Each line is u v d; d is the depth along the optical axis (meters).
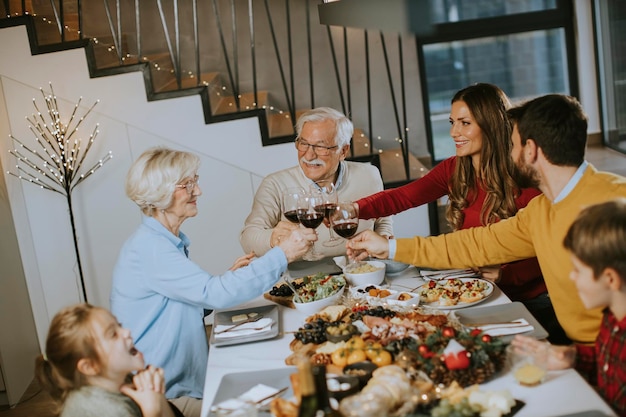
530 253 2.43
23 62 4.37
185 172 2.44
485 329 2.13
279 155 4.57
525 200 2.89
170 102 4.49
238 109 4.62
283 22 6.23
